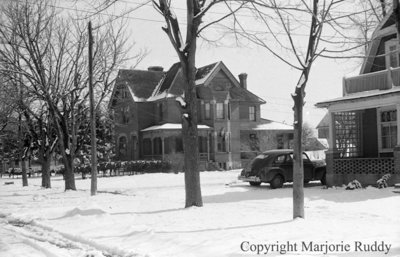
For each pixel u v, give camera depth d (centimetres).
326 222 1113
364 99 2091
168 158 4619
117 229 1138
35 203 1936
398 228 1007
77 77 2703
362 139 2366
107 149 5141
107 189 2756
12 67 2609
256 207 1518
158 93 5169
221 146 5094
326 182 2248
